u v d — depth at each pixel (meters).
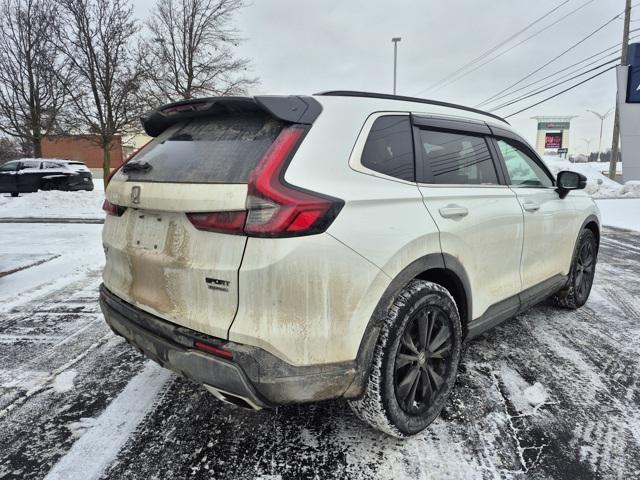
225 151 2.12
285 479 2.17
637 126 16.19
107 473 2.21
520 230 3.23
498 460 2.30
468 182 2.93
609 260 7.12
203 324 1.98
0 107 16.50
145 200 2.17
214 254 1.94
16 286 5.47
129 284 2.41
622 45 20.66
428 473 2.21
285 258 1.85
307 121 2.12
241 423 2.62
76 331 4.03
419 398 2.48
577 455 2.34
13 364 3.37
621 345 3.70
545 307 4.65
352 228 2.03
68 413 2.72
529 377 3.16
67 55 14.88
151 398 2.89
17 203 14.48
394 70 25.00
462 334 2.81
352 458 2.32
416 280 2.41
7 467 2.25
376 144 2.35
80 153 36.44
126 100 15.27
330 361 2.01
